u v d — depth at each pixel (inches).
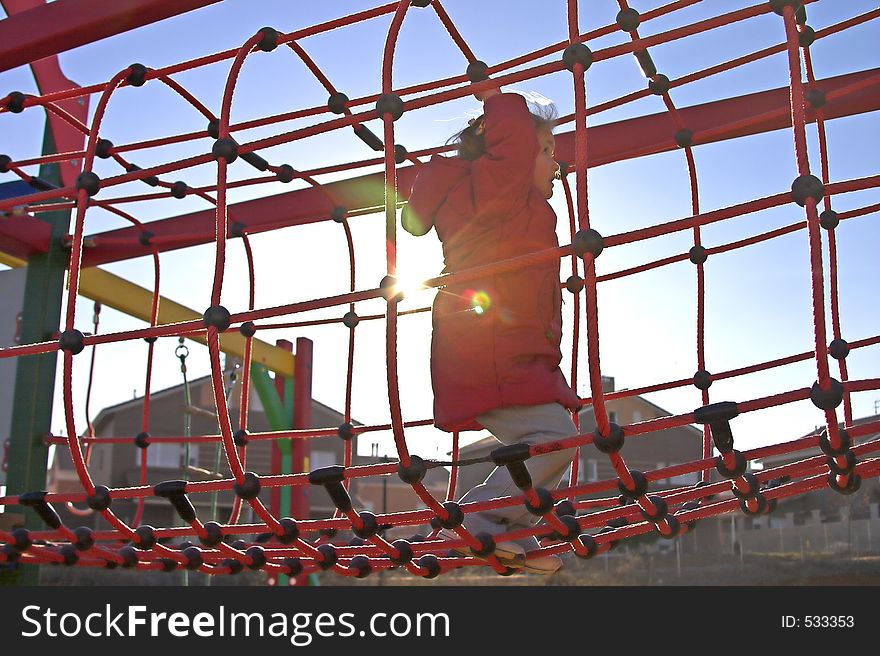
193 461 1104.8
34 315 175.8
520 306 84.4
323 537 130.0
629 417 1178.6
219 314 74.9
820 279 61.6
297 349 265.7
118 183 86.4
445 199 91.7
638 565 904.9
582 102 67.1
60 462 1094.4
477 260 86.0
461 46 104.3
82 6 102.1
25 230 174.9
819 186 62.1
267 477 80.7
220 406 75.9
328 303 72.3
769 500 93.8
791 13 64.7
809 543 889.5
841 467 67.3
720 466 69.0
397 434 70.7
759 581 746.2
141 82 94.1
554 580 800.9
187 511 87.8
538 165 94.9
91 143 88.0
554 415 83.4
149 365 159.5
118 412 1109.1
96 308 205.6
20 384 173.2
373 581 749.3
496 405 82.6
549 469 82.7
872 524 856.3
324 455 1147.3
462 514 76.1
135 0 98.3
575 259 128.9
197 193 146.9
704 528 930.7
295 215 164.6
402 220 93.6
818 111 106.5
